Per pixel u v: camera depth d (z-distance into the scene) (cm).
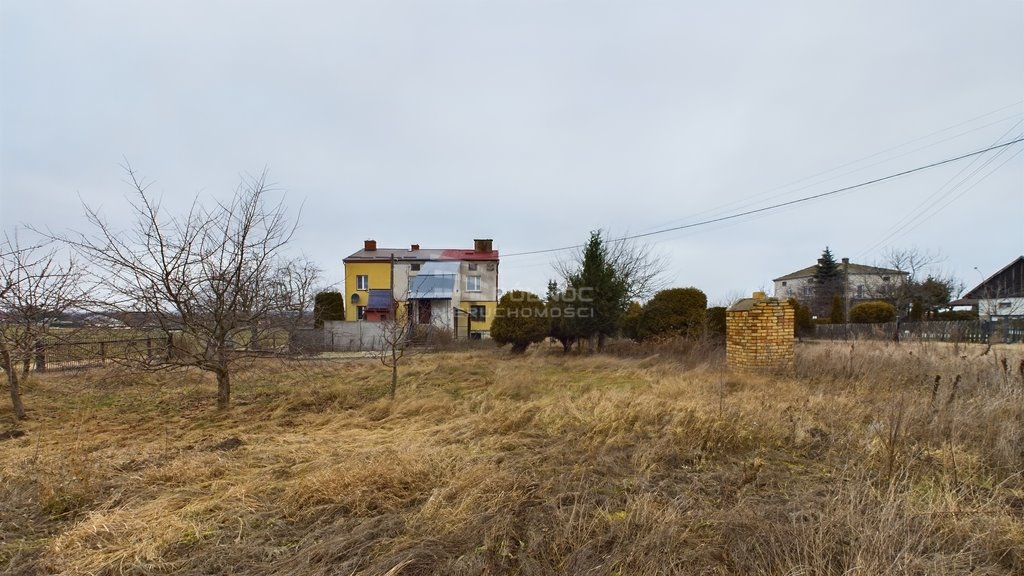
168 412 613
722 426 413
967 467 319
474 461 361
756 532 233
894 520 234
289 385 791
